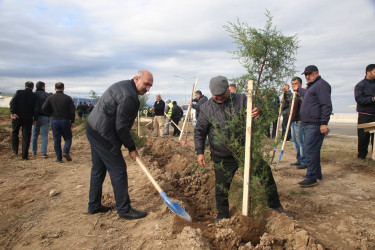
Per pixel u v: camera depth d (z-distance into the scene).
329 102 4.71
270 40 2.78
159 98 12.30
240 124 3.10
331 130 17.11
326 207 4.04
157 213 3.50
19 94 6.79
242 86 2.98
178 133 14.10
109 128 3.25
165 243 2.70
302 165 6.32
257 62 2.88
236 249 2.62
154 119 12.52
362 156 6.75
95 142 3.35
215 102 3.29
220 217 3.38
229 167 3.35
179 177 5.26
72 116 6.77
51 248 2.82
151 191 4.27
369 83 6.35
